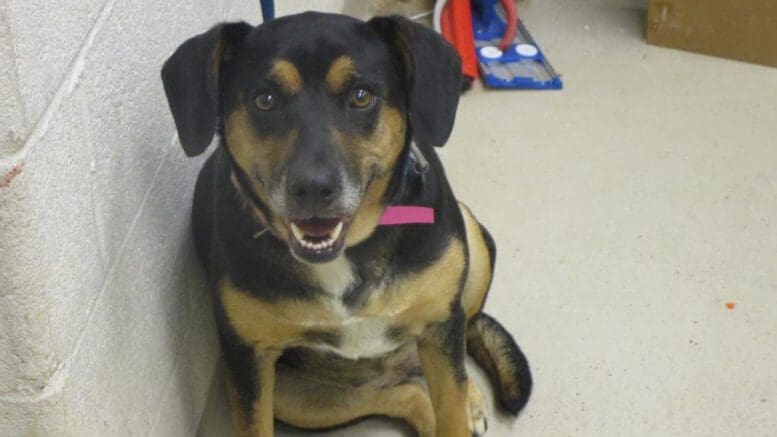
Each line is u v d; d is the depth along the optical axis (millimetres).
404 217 1272
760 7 2074
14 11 1012
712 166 1887
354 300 1291
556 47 2240
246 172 1247
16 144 1023
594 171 1887
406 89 1262
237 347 1323
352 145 1216
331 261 1236
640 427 1487
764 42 2107
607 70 2156
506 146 1947
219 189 1312
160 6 1343
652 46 2227
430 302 1325
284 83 1207
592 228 1772
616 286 1674
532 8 2385
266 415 1363
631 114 2014
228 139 1259
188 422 1442
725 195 1826
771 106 2018
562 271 1698
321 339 1336
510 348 1506
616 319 1624
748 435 1474
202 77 1209
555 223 1784
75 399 1132
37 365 1085
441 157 1926
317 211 1193
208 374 1516
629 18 2336
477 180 1874
